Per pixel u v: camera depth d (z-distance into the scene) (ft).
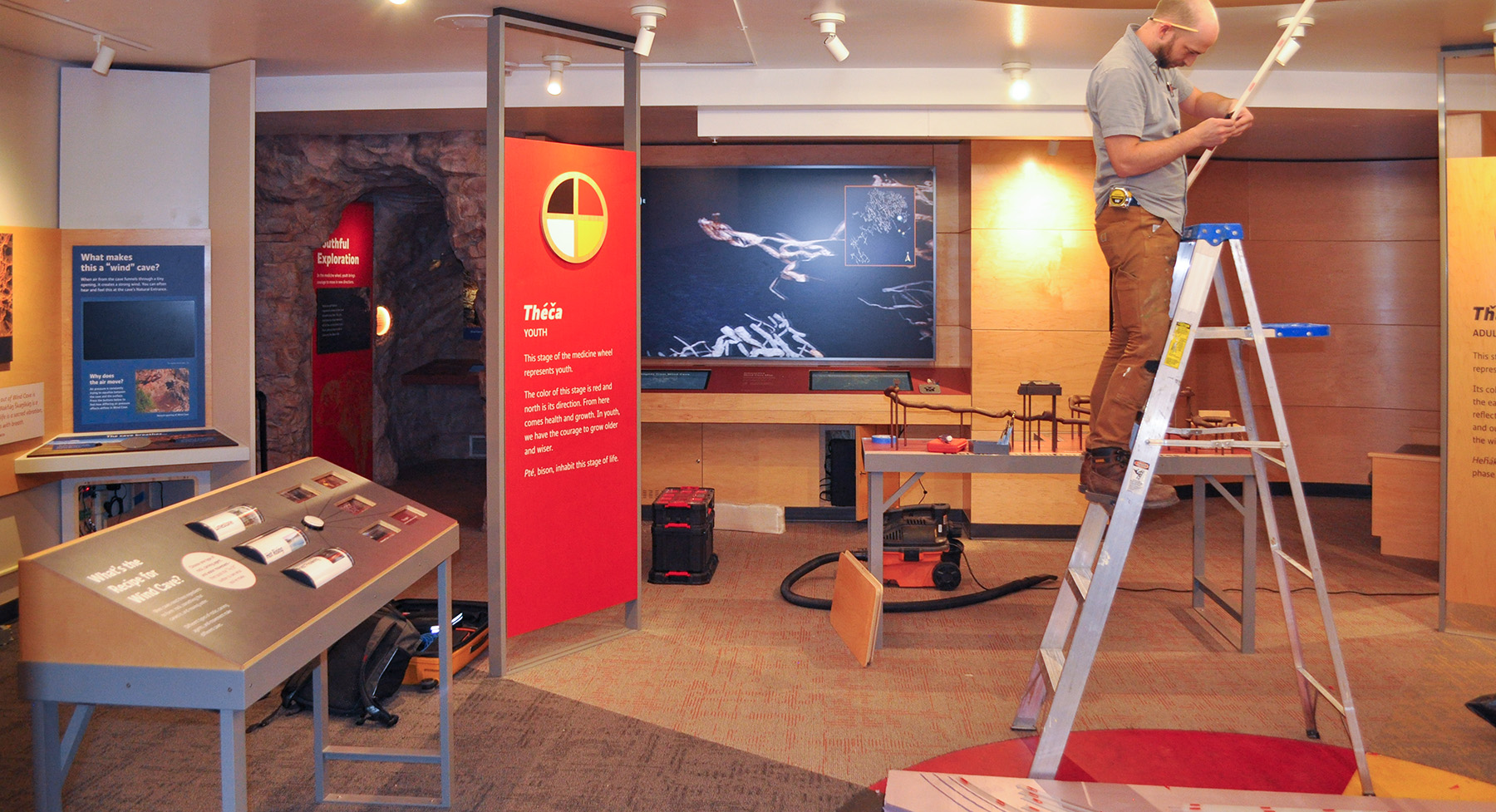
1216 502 24.94
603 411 14.52
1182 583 18.01
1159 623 15.66
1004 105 17.75
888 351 23.11
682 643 14.76
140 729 11.82
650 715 12.15
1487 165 14.67
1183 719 11.96
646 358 23.57
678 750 11.15
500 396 13.12
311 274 22.20
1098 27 14.88
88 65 16.60
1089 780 10.29
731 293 23.22
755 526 22.17
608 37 14.43
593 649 14.55
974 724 11.83
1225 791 9.25
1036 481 21.26
